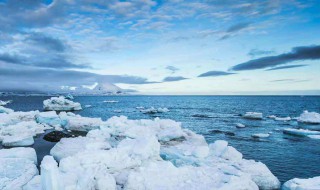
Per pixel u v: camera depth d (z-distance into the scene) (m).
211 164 14.86
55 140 24.81
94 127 30.22
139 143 15.40
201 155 16.28
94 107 89.56
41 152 20.72
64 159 12.50
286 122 45.16
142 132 22.89
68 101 67.88
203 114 61.00
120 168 13.23
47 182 8.49
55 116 35.03
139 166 13.93
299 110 75.12
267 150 23.92
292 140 28.44
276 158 21.19
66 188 9.66
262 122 45.25
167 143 21.28
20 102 119.94
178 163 16.31
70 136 26.22
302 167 18.73
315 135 30.25
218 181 11.84
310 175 17.02
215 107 89.94
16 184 11.82
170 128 22.89
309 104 108.19
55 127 31.78
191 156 16.66
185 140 22.20
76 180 10.70
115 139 22.97
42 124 32.66
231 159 16.03
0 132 25.36
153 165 12.83
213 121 46.81
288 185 12.17
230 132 33.38
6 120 32.38
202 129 36.88
